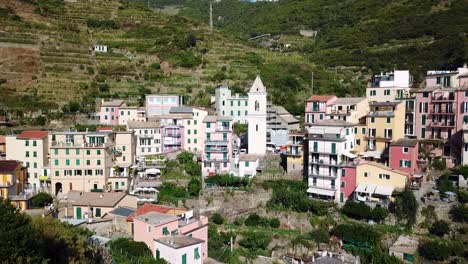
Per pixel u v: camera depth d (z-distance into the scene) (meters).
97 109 153.88
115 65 190.12
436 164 104.69
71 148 110.25
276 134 135.38
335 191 102.31
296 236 93.56
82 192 105.94
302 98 172.75
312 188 105.06
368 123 113.69
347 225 92.19
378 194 95.88
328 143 103.31
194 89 172.62
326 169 103.88
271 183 109.38
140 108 147.75
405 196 91.31
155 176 116.31
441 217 90.69
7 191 100.44
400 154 103.25
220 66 194.75
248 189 107.94
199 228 84.12
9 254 48.72
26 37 194.88
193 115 133.38
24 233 53.75
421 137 112.75
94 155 110.88
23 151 112.62
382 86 125.00
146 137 129.25
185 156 123.81
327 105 120.00
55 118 145.50
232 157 122.88
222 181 110.94
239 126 143.25
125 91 169.50
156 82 178.25
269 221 100.31
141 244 77.81
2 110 146.62
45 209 96.75
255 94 123.44
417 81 157.75
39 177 112.69
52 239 64.12
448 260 82.38
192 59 197.00
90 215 97.81
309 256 87.81
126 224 90.69
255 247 91.62
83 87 168.00
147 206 94.50
